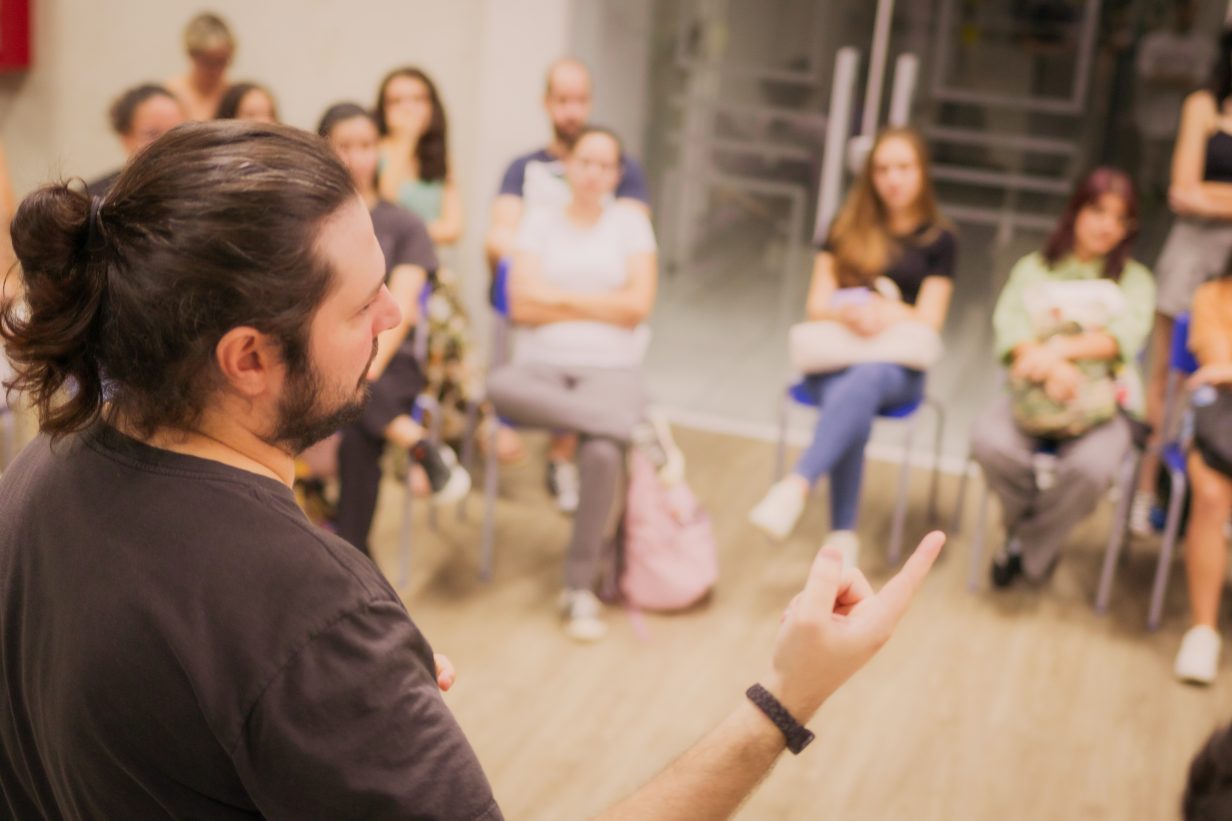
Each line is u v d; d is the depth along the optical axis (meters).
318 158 0.89
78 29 5.01
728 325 5.04
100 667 0.88
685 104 4.83
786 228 4.89
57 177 0.96
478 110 4.74
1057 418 3.54
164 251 0.84
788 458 4.64
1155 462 4.15
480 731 2.96
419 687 0.89
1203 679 3.30
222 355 0.87
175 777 0.88
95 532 0.90
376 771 0.86
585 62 4.72
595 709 3.08
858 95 4.72
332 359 0.91
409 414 3.52
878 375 3.63
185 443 0.91
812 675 0.92
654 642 3.39
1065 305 3.61
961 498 4.08
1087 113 4.61
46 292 0.88
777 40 4.70
